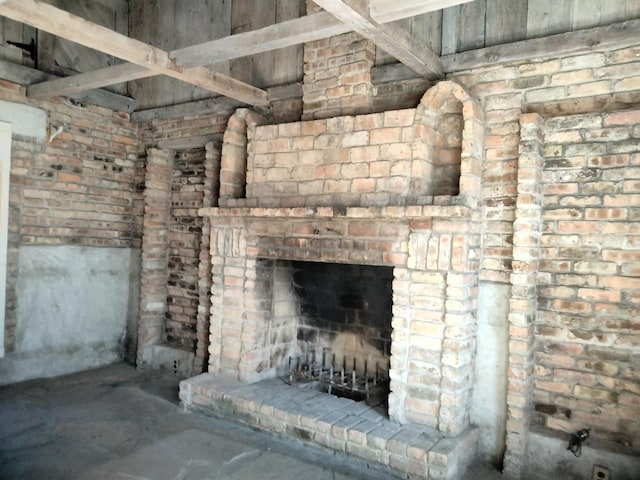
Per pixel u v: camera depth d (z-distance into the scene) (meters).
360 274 4.31
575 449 3.03
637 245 2.91
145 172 5.45
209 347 4.45
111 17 5.35
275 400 3.81
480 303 3.39
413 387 3.38
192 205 5.31
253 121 4.35
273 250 4.07
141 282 5.36
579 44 3.04
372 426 3.36
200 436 3.67
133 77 3.93
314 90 4.04
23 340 4.73
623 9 2.96
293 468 3.22
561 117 3.12
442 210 3.14
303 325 4.68
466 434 3.26
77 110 5.07
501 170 3.31
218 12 4.85
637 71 2.93
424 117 3.41
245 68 4.61
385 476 3.13
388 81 3.78
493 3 3.39
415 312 3.37
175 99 5.21
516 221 3.17
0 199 4.47
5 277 4.52
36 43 4.80
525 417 3.18
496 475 3.19
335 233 3.72
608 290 3.00
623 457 2.91
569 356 3.13
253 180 4.18
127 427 3.81
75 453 3.36
